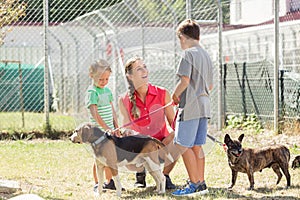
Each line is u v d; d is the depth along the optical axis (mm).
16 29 18375
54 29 18266
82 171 9484
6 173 9188
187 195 7469
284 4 15625
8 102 18328
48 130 14109
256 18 17594
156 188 7832
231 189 7852
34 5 15141
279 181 8141
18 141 13414
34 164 10148
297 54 13898
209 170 9336
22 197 6648
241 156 7770
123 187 8148
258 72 14711
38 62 19078
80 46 16625
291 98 13492
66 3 16984
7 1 12445
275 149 7965
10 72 18391
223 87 15312
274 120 13680
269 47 15641
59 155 11266
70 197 7430
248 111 15125
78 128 7281
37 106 18438
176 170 9367
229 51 17922
